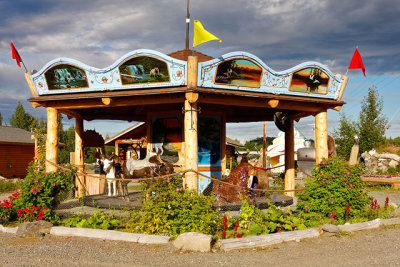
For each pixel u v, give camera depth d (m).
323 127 12.20
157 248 6.96
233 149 27.19
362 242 7.50
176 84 9.84
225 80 10.07
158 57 9.77
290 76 10.98
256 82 10.50
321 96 11.77
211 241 7.01
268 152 33.50
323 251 6.80
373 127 29.25
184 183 9.78
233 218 8.66
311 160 26.22
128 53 9.96
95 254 6.60
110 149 53.34
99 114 15.17
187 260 6.23
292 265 5.95
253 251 6.82
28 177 9.32
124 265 5.98
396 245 7.25
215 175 13.12
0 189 21.84
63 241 7.54
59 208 11.49
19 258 6.39
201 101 10.07
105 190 14.69
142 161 12.02
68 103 11.34
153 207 8.08
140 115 16.03
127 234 7.57
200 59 11.62
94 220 8.59
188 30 11.89
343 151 29.27
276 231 8.18
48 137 11.48
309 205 9.84
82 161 14.36
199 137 12.90
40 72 11.03
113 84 10.45
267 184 12.91
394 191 19.47
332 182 9.85
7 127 34.62
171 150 12.99
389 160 28.73
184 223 7.90
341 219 9.54
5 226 9.20
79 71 10.61
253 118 16.03
